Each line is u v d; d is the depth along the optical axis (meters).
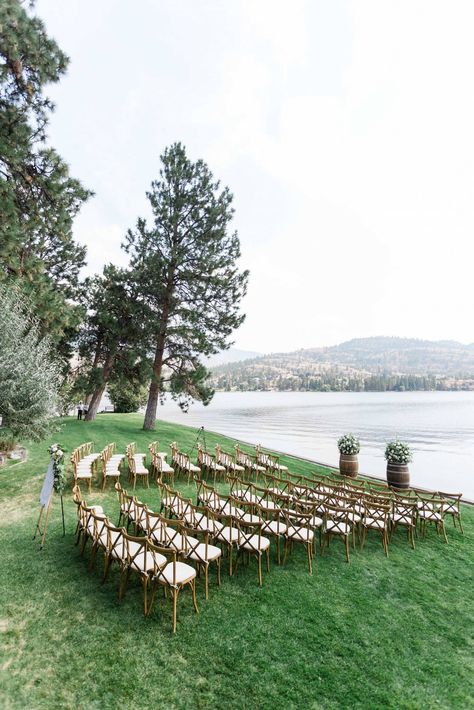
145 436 18.55
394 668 4.02
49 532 6.87
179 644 4.16
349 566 6.40
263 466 12.79
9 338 10.98
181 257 19.39
